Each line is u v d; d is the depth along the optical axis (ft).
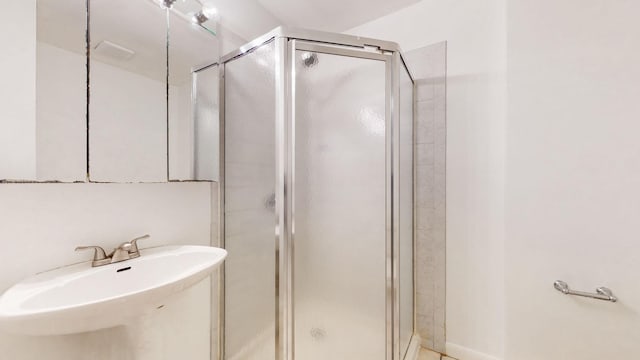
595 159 3.41
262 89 3.76
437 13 4.87
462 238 4.64
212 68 4.14
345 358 3.75
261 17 5.16
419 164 5.03
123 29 3.07
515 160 3.94
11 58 2.30
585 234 3.48
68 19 2.63
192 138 3.84
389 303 3.91
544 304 3.75
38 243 2.52
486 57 4.42
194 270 2.64
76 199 2.77
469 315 4.58
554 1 3.63
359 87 3.83
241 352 4.03
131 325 3.23
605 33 3.33
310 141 3.65
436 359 4.67
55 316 1.79
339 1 5.05
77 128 2.68
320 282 3.70
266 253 3.70
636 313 3.21
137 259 2.96
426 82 4.97
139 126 3.23
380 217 3.93
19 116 2.34
